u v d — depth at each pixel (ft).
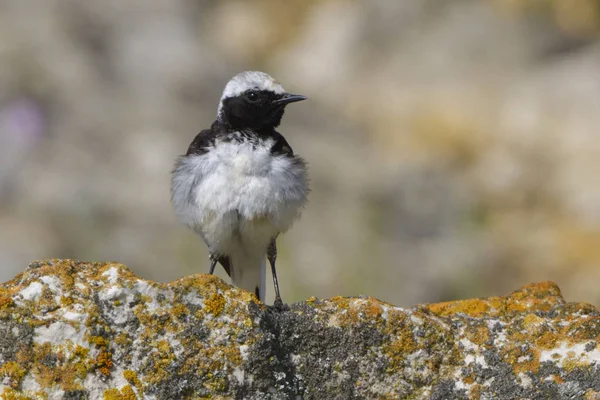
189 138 62.39
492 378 23.16
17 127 60.13
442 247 55.16
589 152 63.41
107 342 21.65
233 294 22.82
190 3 77.15
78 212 54.95
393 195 58.95
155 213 55.72
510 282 54.49
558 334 23.66
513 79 70.18
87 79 65.77
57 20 70.49
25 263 51.47
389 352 23.38
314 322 23.40
